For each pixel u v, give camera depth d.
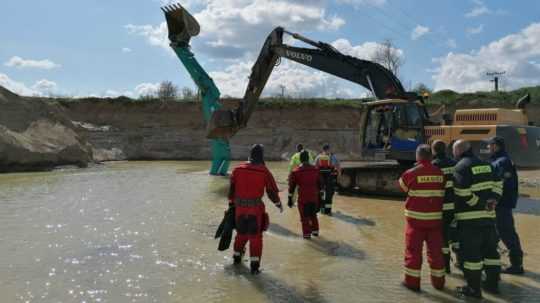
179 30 18.97
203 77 19.39
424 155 6.09
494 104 38.00
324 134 36.34
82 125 35.06
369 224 10.02
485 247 5.90
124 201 12.63
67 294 5.64
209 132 17.16
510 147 12.29
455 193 5.92
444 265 6.13
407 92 14.63
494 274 5.86
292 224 9.96
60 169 22.97
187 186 16.05
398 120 14.02
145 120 36.19
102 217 10.38
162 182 17.28
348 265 7.02
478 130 12.66
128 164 28.48
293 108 37.41
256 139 35.78
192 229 9.24
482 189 5.76
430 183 5.98
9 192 14.31
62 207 11.62
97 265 6.83
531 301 5.59
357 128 36.84
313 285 6.12
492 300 5.64
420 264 5.97
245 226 6.73
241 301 5.51
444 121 14.05
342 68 15.85
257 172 6.86
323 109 37.50
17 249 7.65
